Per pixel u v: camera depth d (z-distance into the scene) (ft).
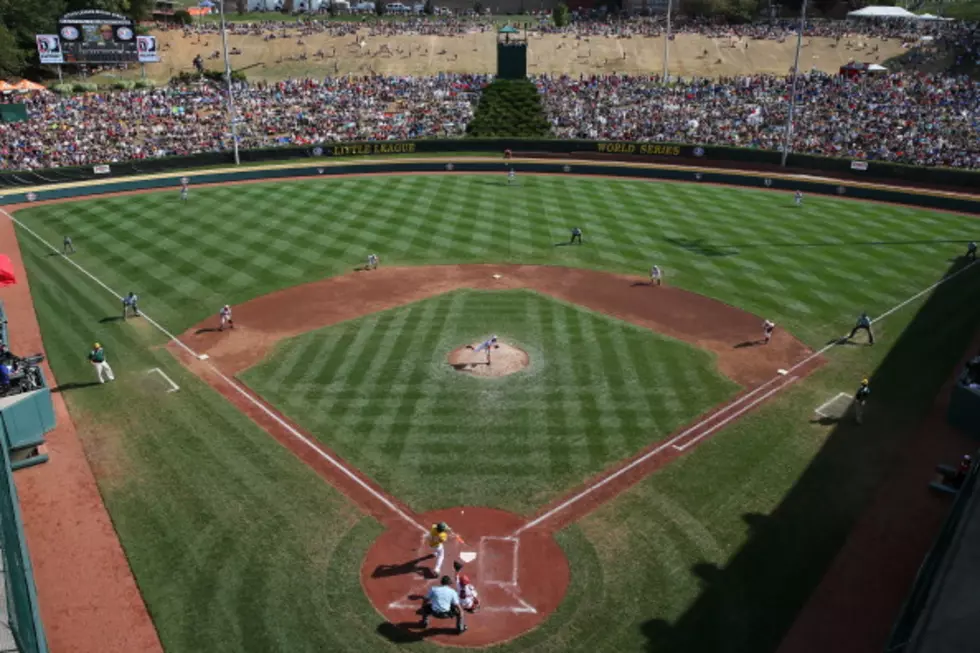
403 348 110.52
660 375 102.89
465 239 162.91
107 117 262.06
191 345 112.68
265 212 183.32
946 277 140.77
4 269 121.49
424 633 60.13
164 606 62.85
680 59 380.58
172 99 284.20
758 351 110.52
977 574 54.80
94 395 98.37
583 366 105.19
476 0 504.84
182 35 398.21
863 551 69.15
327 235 164.96
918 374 103.91
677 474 80.69
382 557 68.69
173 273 142.82
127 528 72.64
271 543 70.38
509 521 73.36
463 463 82.43
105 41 292.20
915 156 216.13
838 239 164.35
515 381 100.53
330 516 74.13
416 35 407.85
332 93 299.99
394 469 81.46
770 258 151.43
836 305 127.95
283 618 61.52
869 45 377.30
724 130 249.96
